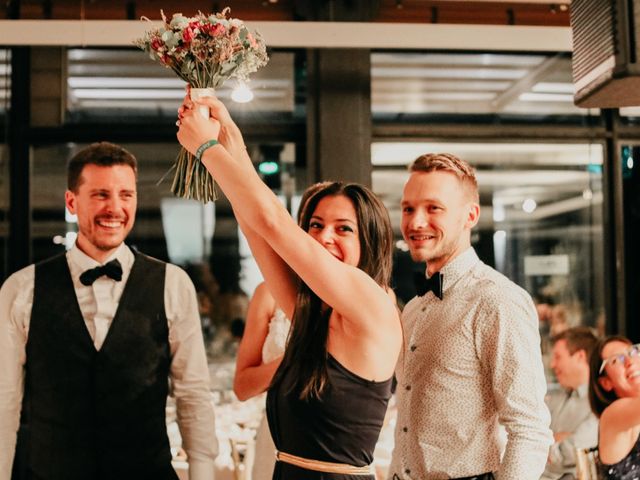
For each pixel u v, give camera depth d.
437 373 2.16
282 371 1.90
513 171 5.63
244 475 3.70
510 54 5.49
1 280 5.17
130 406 2.61
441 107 5.45
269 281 2.10
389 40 4.58
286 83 5.31
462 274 2.20
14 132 5.18
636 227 5.56
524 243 5.68
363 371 1.81
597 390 3.29
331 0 5.10
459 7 5.19
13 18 4.99
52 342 2.60
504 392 2.04
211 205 5.49
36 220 5.21
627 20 2.54
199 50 2.02
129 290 2.67
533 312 2.10
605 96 2.79
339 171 5.23
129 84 5.25
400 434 2.25
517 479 1.97
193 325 2.74
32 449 2.60
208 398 2.73
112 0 5.05
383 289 1.97
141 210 5.40
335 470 1.80
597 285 5.64
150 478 2.63
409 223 2.21
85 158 2.62
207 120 1.90
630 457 2.96
